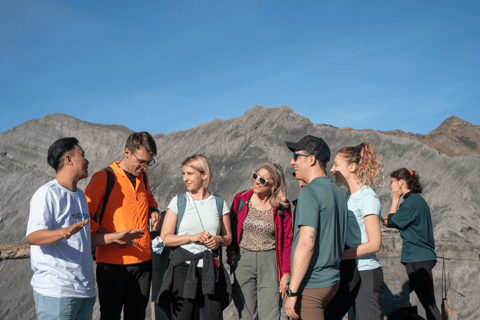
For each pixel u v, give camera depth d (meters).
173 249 2.59
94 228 2.43
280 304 2.92
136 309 2.57
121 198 2.53
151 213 2.80
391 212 3.67
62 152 2.10
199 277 2.54
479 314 4.83
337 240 2.09
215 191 23.97
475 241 9.74
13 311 23.23
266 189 2.83
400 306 3.78
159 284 3.06
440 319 3.19
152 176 26.70
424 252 3.32
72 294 1.99
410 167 17.80
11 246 3.34
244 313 2.90
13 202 29.45
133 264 2.53
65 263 1.99
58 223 2.00
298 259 1.95
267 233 2.89
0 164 32.22
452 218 12.17
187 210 2.59
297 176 2.32
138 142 2.54
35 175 31.50
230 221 2.91
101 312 2.49
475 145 70.75
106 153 30.72
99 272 2.50
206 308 2.53
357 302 2.46
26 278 25.28
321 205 2.02
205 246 2.57
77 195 2.18
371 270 2.46
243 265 2.91
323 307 2.09
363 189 2.44
